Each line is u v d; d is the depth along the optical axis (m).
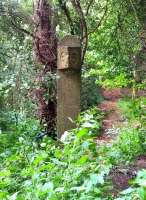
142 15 10.33
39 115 7.91
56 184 4.15
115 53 11.99
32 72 8.02
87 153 4.80
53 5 8.69
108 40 11.38
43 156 4.91
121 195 3.94
